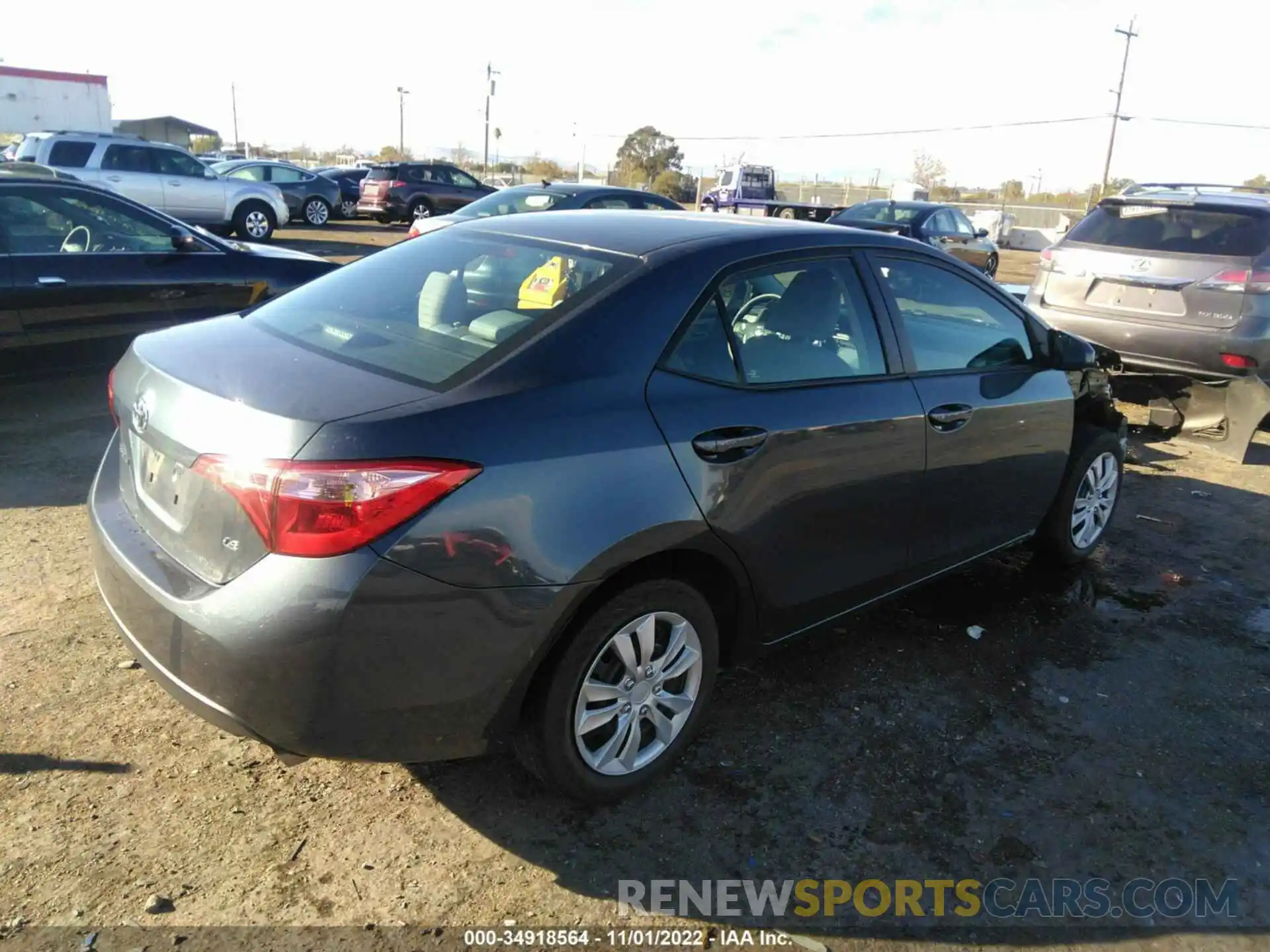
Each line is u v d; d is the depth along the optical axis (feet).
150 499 8.47
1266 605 14.32
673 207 40.83
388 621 7.17
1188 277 21.94
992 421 12.00
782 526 9.58
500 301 9.15
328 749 7.48
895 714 10.91
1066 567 15.25
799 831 8.96
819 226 11.12
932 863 8.66
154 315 21.34
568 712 8.36
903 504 10.99
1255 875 8.73
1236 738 10.83
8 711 9.87
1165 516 18.01
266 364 8.29
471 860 8.37
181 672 7.58
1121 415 15.24
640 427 8.34
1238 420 21.75
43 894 7.66
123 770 9.17
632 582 8.51
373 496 7.00
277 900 7.79
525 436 7.70
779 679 11.50
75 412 20.65
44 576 12.79
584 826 8.85
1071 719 11.02
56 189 20.29
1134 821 9.36
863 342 10.75
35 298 19.56
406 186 80.43
